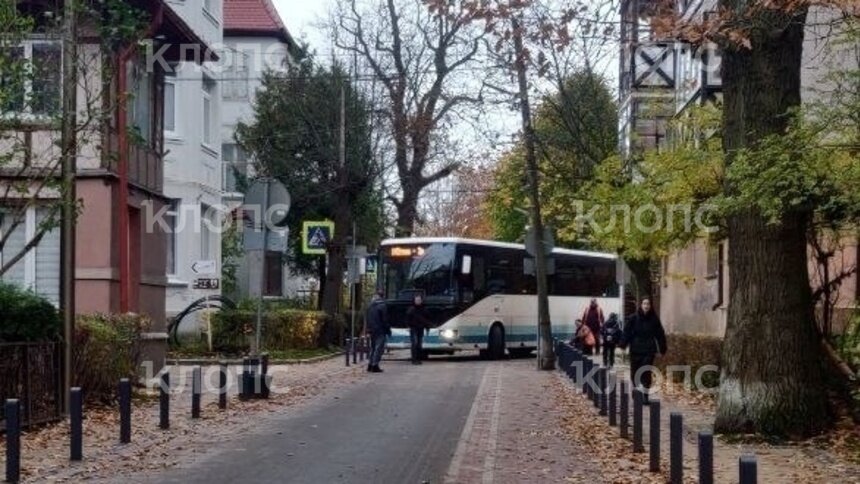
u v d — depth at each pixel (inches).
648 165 1007.6
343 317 1726.1
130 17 817.5
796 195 621.9
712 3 786.2
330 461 590.9
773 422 671.1
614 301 1894.7
